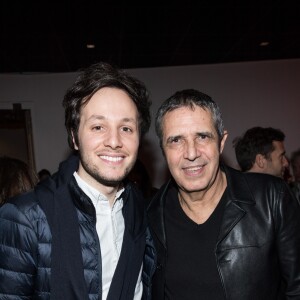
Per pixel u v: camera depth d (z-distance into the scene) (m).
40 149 5.87
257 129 2.74
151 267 1.49
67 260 1.20
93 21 3.77
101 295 1.25
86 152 1.31
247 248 1.42
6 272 1.15
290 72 5.92
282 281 1.47
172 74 5.91
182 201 1.56
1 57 4.89
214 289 1.41
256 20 4.01
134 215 1.48
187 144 1.43
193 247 1.47
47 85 5.89
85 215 1.28
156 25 4.00
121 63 5.55
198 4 3.52
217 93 5.92
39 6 3.32
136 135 1.37
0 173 2.05
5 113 5.82
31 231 1.17
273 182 1.52
